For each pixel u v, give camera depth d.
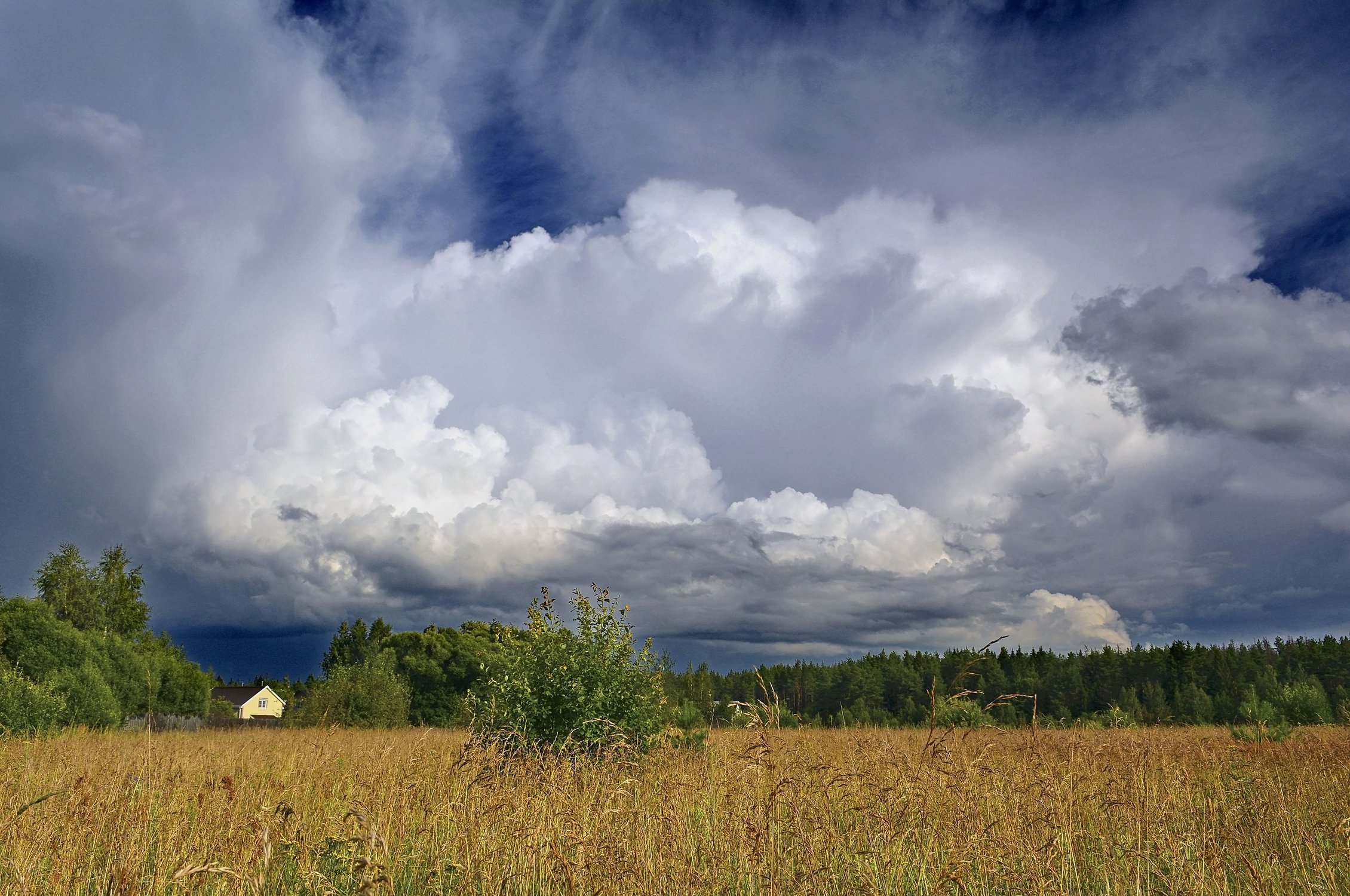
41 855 6.05
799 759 7.51
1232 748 10.81
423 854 6.62
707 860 6.04
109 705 31.88
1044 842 6.22
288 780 10.20
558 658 13.27
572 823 6.12
